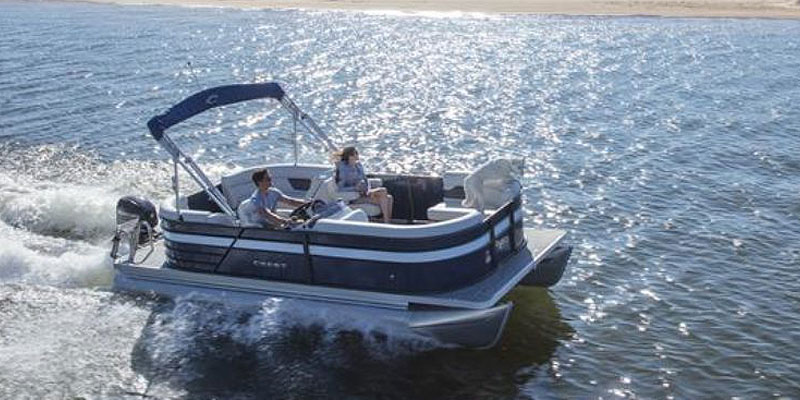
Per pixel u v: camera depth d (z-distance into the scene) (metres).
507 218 11.32
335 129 22.69
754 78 29.81
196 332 10.95
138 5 60.69
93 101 25.91
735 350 10.75
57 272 12.63
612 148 20.45
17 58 34.47
